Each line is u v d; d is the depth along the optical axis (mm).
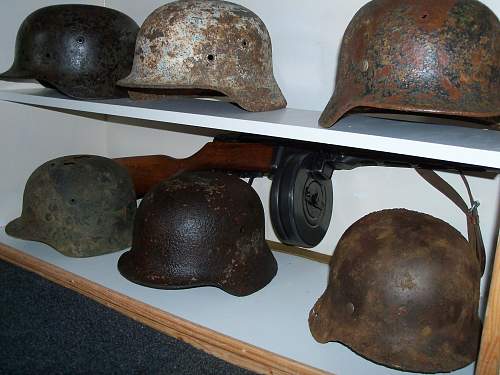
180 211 1008
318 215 1173
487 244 1045
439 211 1093
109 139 1610
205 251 1004
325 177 1120
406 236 817
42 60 1158
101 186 1208
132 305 1031
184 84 982
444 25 771
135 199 1287
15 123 1383
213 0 1039
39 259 1207
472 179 1044
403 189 1126
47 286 1209
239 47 1012
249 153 1171
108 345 1021
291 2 1178
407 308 785
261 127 895
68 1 1441
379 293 797
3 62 1335
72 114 1511
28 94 1243
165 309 1004
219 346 920
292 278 1149
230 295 1072
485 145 714
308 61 1182
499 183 1015
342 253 872
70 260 1203
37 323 1102
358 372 823
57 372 962
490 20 797
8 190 1400
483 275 1049
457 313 799
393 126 879
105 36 1186
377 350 793
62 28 1159
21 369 979
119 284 1098
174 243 1006
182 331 962
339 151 1076
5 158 1379
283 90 1233
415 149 739
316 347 891
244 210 1050
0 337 1081
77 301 1160
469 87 768
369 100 789
